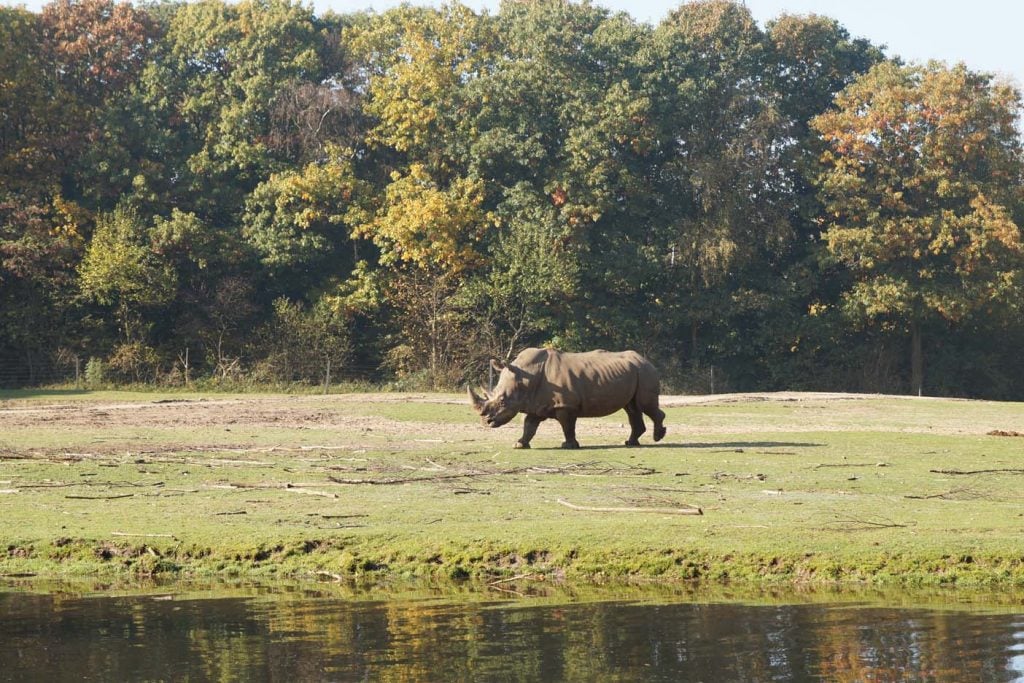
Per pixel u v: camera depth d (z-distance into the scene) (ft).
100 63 228.43
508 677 37.63
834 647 40.09
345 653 40.68
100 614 46.52
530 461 85.76
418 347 215.72
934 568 50.72
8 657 40.75
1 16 218.18
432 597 48.67
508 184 228.02
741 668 37.99
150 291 206.28
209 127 228.63
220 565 54.39
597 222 228.02
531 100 226.38
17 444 97.04
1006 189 228.84
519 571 52.60
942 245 223.30
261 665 39.32
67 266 210.18
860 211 229.66
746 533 55.72
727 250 218.18
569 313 221.46
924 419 133.08
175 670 38.99
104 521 61.00
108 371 199.82
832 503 64.80
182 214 213.25
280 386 193.36
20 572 53.88
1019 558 51.06
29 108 215.51
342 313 217.77
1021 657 38.63
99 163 217.15
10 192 210.59
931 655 39.01
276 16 231.71
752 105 230.89
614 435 108.27
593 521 59.26
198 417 128.67
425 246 218.79
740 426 120.67
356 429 114.83
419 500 66.95
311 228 228.43
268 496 68.90
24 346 208.64
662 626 43.32
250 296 225.35
